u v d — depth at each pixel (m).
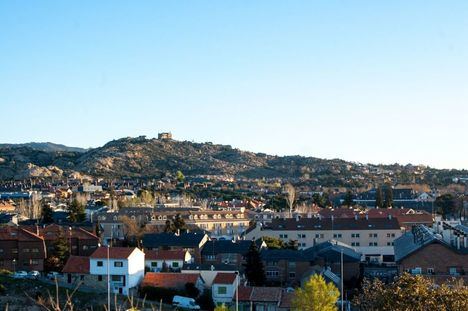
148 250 108.00
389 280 91.62
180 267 99.62
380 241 136.75
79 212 160.38
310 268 99.44
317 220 141.75
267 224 144.25
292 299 72.19
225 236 152.50
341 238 137.75
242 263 104.81
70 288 88.00
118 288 90.25
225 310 58.56
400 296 44.75
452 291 45.00
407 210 165.00
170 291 86.12
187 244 112.31
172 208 180.12
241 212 175.38
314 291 63.12
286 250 108.00
